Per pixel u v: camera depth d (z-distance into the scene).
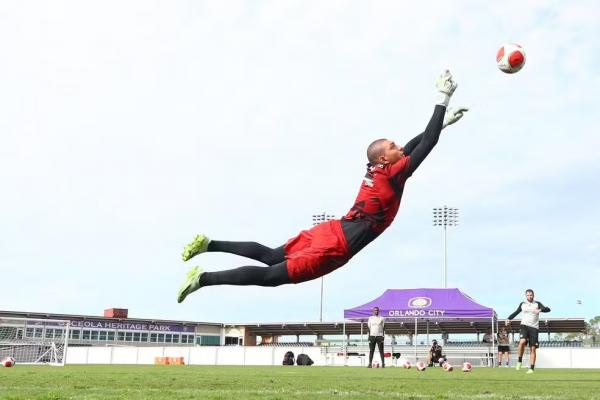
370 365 18.91
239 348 35.34
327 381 8.16
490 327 40.91
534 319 14.09
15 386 6.44
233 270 6.24
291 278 6.11
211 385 6.90
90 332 55.62
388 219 6.05
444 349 31.03
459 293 28.75
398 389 6.39
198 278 6.27
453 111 6.39
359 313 28.84
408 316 28.25
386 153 6.02
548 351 30.05
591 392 6.04
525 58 6.71
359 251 6.08
